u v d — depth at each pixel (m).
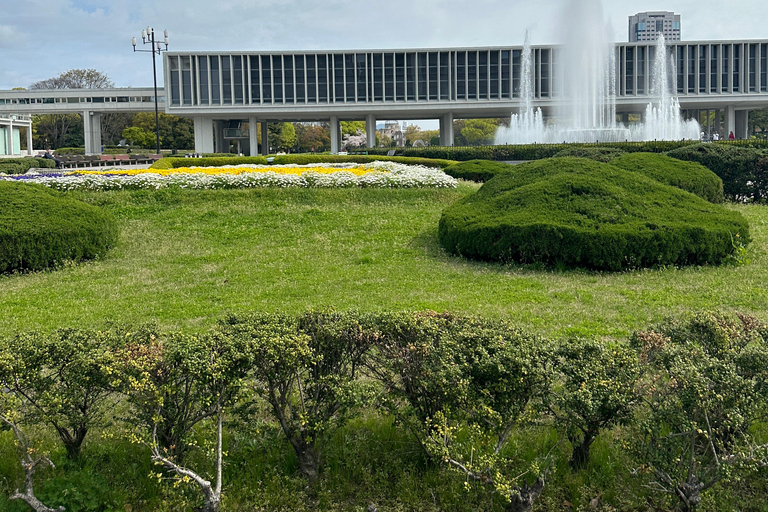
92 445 4.50
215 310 7.80
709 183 14.19
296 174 16.27
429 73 46.88
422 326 4.46
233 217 13.39
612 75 45.72
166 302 8.23
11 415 3.85
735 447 3.68
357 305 7.85
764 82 46.31
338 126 50.66
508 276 9.35
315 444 4.37
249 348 4.01
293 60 46.75
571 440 4.23
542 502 3.97
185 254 11.00
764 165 16.11
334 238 12.04
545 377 4.05
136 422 4.11
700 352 4.22
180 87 46.75
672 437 3.86
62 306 8.13
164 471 4.07
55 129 73.38
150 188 15.27
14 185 11.26
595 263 9.52
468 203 12.18
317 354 4.34
